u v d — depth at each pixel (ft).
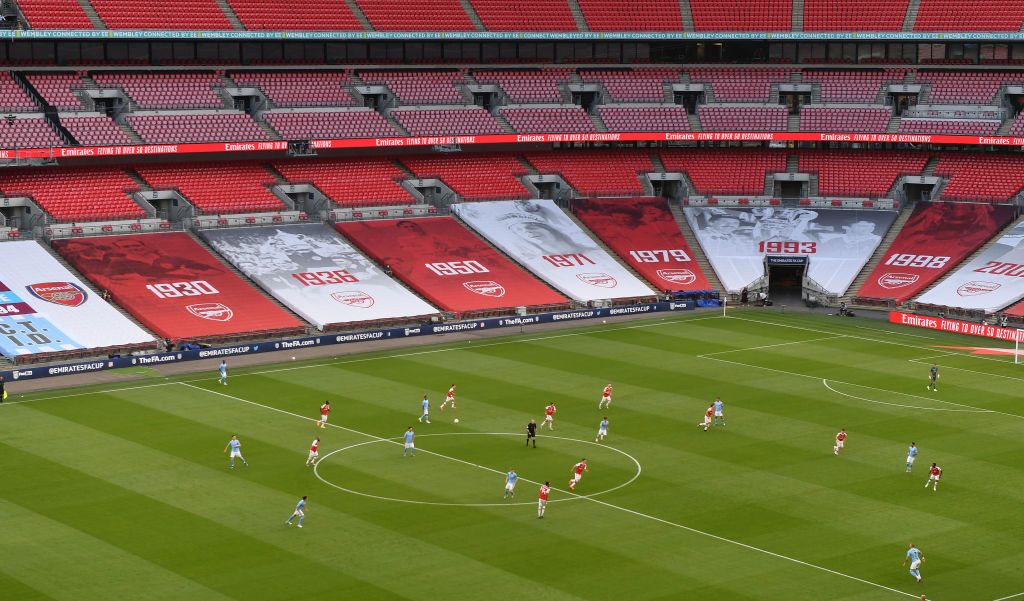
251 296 375.66
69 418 280.51
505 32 461.37
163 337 347.56
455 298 394.11
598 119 470.39
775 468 250.37
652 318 398.42
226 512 222.07
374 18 455.22
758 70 484.74
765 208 456.04
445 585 192.24
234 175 424.87
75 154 385.70
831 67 480.64
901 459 256.93
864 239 437.99
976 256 417.28
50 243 378.12
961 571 200.23
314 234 413.39
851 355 349.41
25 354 325.01
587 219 449.06
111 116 416.87
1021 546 211.00
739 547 209.15
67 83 412.16
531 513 223.92
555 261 423.23
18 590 188.34
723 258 435.12
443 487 237.45
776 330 381.40
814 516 223.92
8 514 219.61
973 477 246.27
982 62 472.85
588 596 188.75
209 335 351.25
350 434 271.08
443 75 471.62
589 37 468.75
